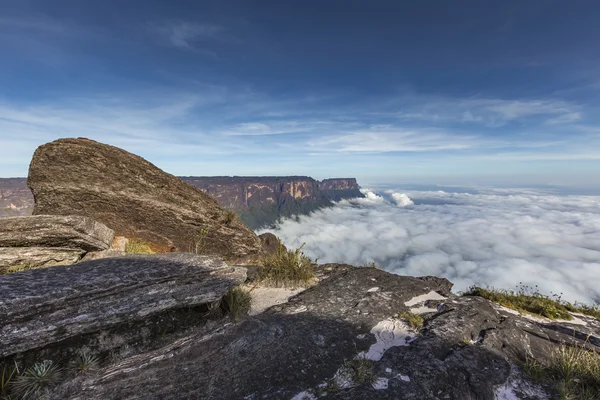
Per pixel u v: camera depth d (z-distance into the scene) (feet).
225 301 20.34
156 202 34.09
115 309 14.33
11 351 11.59
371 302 22.35
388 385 12.78
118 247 29.73
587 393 13.33
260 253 40.32
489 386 13.37
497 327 19.08
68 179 31.35
